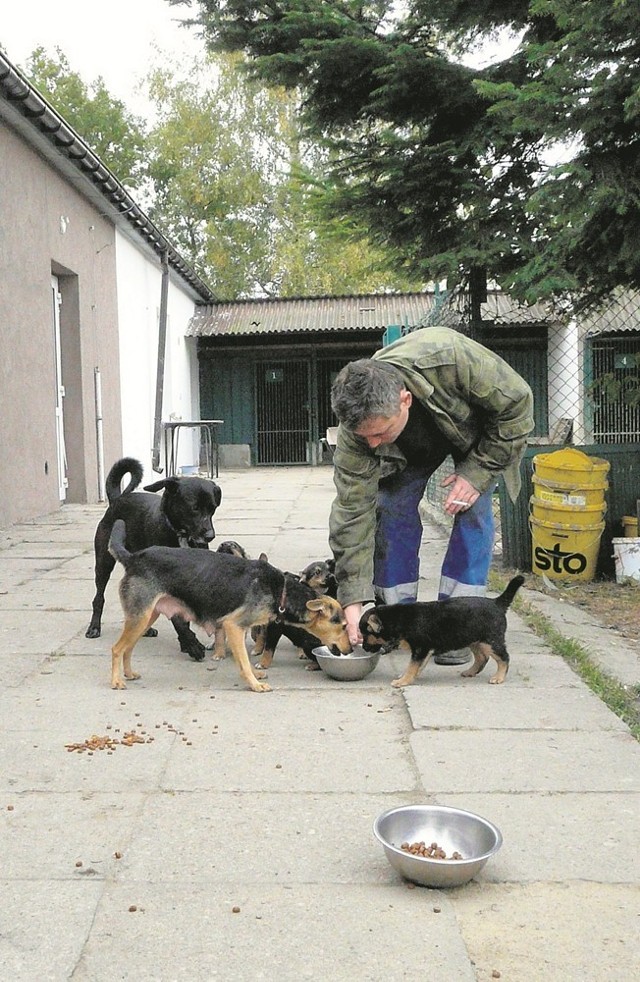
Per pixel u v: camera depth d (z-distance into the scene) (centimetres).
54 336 1241
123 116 3531
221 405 2269
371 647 446
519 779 322
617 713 398
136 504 541
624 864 261
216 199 3472
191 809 297
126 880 250
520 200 685
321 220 777
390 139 711
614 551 732
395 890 245
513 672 464
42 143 1081
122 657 442
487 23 678
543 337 1933
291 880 250
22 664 480
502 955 215
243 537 933
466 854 258
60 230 1205
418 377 400
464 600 438
